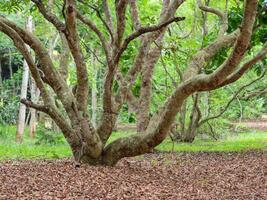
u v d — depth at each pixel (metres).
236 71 10.93
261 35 17.67
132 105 18.95
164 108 12.45
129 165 14.45
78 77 12.94
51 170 12.54
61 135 24.50
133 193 9.96
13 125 35.12
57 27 12.35
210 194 10.31
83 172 12.26
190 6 23.92
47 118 31.73
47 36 26.11
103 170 12.70
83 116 13.13
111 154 13.63
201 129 29.48
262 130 40.53
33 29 25.67
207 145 23.94
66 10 12.09
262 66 21.75
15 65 43.69
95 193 9.81
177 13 24.61
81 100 13.13
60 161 14.84
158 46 18.39
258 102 42.22
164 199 9.55
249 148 22.14
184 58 21.95
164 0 16.00
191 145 23.62
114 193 9.87
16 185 10.41
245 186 11.43
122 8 12.53
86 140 13.28
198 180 12.09
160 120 12.44
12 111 35.75
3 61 40.56
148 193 10.04
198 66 14.23
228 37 14.84
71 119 13.67
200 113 24.84
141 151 13.27
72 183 10.77
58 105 17.08
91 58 29.67
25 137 29.50
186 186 11.16
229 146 23.30
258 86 29.50
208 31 24.77
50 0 16.17
